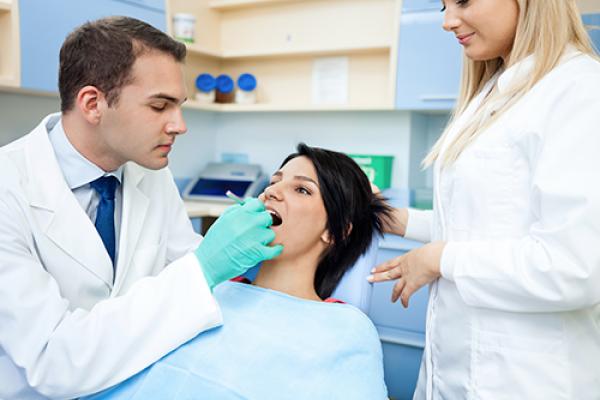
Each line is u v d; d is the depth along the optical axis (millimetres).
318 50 2555
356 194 1261
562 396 921
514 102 977
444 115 2740
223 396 898
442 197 1084
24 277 870
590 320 951
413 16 2260
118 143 992
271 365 947
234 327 1014
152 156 1014
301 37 2775
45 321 858
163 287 917
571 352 927
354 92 2678
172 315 909
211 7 2902
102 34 932
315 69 2752
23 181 985
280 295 1120
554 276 833
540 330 934
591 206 807
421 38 2254
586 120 849
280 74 2867
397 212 1333
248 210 995
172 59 971
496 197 968
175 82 970
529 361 934
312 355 969
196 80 2740
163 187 1300
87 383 861
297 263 1222
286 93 2861
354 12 2627
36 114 2258
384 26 2559
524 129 931
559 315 922
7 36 1851
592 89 863
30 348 849
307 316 1061
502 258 904
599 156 830
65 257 1013
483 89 1151
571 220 818
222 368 935
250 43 2924
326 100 2734
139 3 2248
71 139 1037
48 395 871
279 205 1187
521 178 946
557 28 950
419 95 2285
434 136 2805
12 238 907
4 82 1815
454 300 1033
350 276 1271
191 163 2936
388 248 2123
